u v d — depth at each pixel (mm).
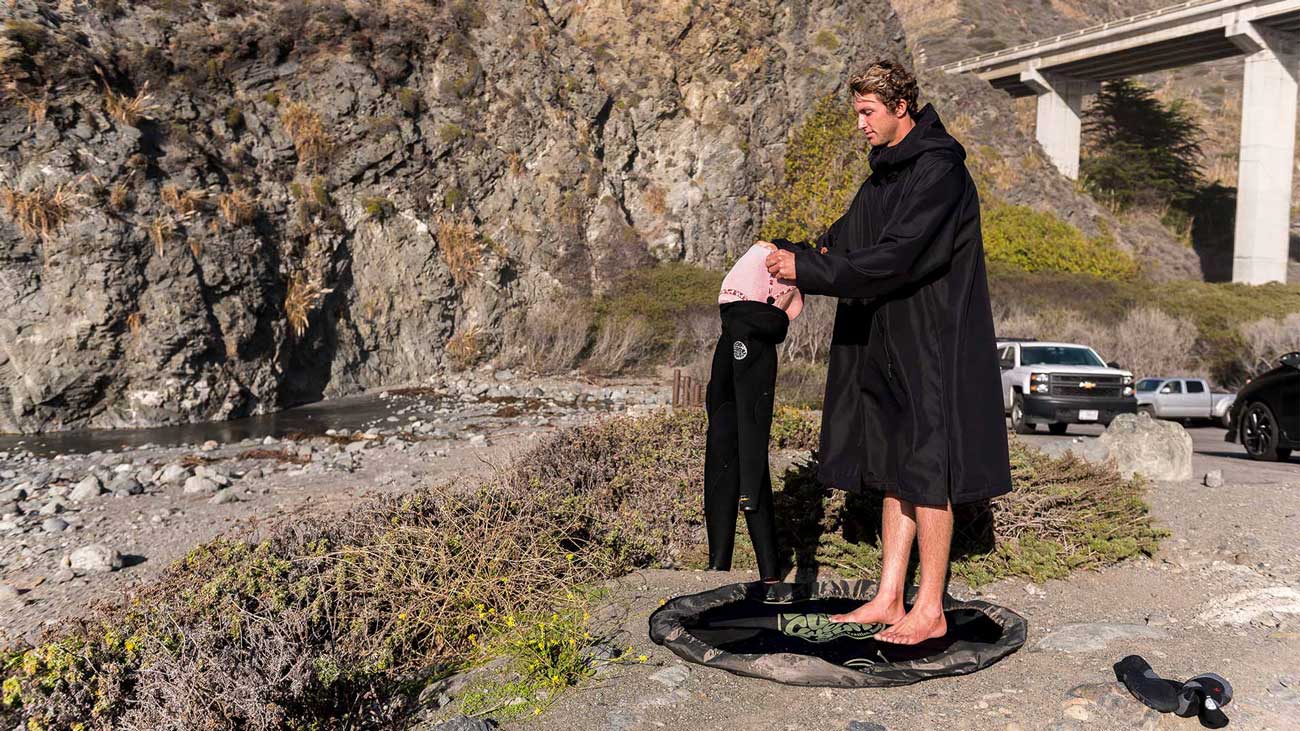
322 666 2957
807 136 30375
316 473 10109
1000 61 56062
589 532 4957
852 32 32312
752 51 30203
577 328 23734
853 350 3346
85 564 6156
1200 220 54438
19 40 16641
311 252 20719
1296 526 5328
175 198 17547
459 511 4742
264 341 18500
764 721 2754
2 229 15586
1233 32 45375
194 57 20375
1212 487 7062
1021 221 36500
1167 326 28484
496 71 26422
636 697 2975
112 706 2816
